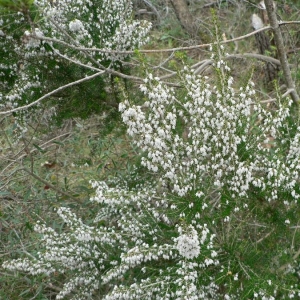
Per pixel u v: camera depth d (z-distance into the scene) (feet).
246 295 10.83
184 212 11.64
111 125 15.66
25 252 14.03
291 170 11.85
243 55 18.74
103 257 12.90
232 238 12.19
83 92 14.85
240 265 11.61
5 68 14.55
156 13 26.27
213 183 12.28
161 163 11.40
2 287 15.21
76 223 13.04
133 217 12.60
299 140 11.78
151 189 13.39
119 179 15.25
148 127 11.07
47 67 14.40
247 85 11.68
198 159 11.87
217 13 25.81
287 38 21.63
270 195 11.89
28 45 13.55
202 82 11.32
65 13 14.37
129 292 11.23
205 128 11.71
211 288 11.98
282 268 12.02
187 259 11.37
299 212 12.30
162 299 11.09
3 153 19.04
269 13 14.05
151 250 11.34
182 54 11.88
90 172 18.02
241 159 11.96
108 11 14.79
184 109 11.92
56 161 19.43
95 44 14.92
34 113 15.21
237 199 11.85
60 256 12.60
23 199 16.85
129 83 15.58
